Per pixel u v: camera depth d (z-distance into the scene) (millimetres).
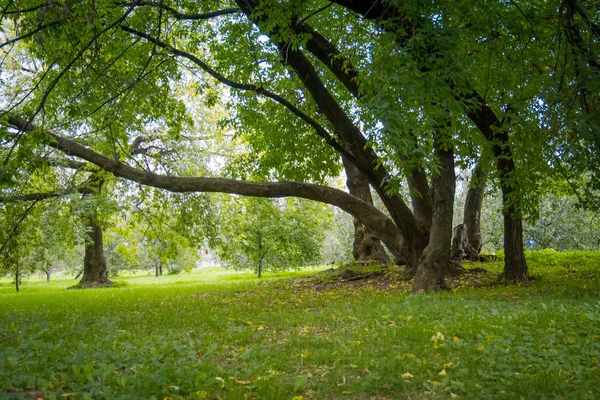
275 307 12188
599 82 9883
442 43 8859
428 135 8703
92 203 24609
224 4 17250
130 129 16281
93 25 9898
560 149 10828
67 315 11969
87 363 5195
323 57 13203
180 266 53219
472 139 13516
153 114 17359
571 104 10406
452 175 12766
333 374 5496
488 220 36062
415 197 16203
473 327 7438
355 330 7906
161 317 10695
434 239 12867
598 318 7473
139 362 5738
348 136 14180
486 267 18375
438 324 7887
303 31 12969
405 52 8609
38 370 5262
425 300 10562
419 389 5039
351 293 14711
